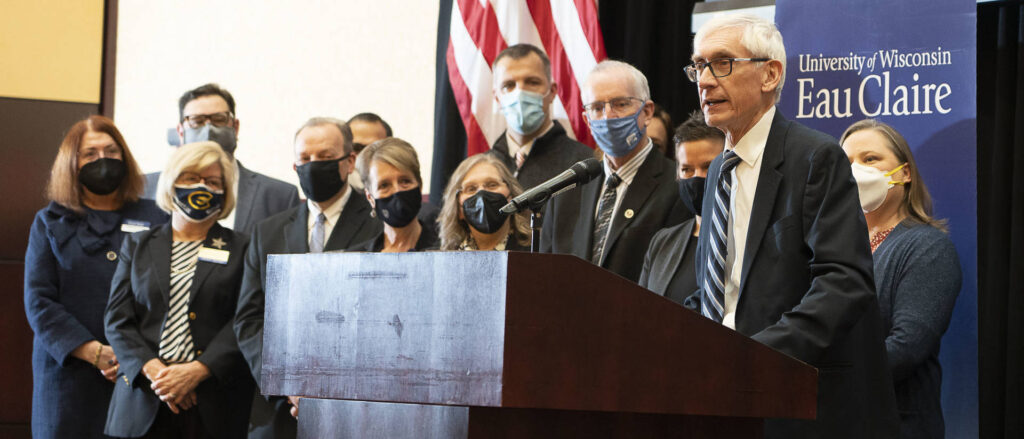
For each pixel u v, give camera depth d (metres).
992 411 4.04
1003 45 4.10
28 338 5.12
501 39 4.63
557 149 4.23
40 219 4.57
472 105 4.59
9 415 5.06
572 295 1.51
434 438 1.55
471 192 3.90
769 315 2.20
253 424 3.95
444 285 1.54
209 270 4.22
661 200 3.71
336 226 4.28
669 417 1.70
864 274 2.10
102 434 4.34
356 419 1.71
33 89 5.30
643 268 3.54
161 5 5.26
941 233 3.25
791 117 3.69
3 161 5.25
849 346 2.20
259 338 4.02
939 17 3.54
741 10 4.08
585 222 3.78
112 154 4.64
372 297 1.64
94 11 5.36
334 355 1.68
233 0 5.22
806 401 1.73
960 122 3.48
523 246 3.87
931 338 3.06
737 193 2.37
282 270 1.80
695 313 1.62
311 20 5.19
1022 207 4.00
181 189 4.25
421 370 1.55
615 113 3.72
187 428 4.02
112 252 4.55
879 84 3.59
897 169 3.38
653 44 4.57
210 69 5.20
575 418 1.59
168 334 4.11
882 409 2.24
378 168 4.10
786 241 2.21
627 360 1.55
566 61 4.54
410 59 5.08
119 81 5.26
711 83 2.32
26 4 5.38
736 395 1.66
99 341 4.43
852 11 3.65
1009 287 4.03
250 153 5.12
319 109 5.14
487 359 1.46
